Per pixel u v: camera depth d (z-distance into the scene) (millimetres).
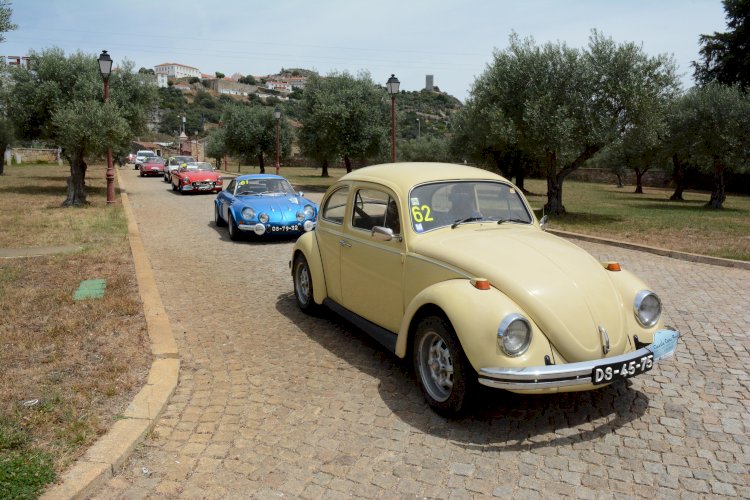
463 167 5188
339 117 26578
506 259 3912
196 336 5559
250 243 11266
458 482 3117
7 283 7070
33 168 41875
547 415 3932
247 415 3883
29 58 19094
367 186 5059
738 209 21141
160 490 3010
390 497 2980
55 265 8203
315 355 5066
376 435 3633
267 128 38375
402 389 4348
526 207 5062
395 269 4547
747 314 6328
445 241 4277
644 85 15078
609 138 15586
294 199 11883
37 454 3102
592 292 3732
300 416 3881
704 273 8633
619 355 3564
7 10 10094
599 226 14484
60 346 4879
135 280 7352
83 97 18406
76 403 3811
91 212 15125
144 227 13367
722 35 34438
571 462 3332
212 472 3193
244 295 7199
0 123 30547
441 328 3732
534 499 2967
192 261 9383
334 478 3150
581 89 15484
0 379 4168
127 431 3457
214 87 176750
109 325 5477
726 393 4277
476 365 3418
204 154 63812
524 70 16062
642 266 9242
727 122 19797
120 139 17297
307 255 5965
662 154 23203
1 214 14352
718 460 3352
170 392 4070
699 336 5590
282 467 3256
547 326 3498
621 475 3193
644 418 3883
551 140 15461
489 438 3605
